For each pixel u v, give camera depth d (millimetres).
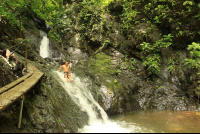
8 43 7996
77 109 6586
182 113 7902
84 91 8359
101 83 9133
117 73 10094
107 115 7871
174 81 9859
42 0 14469
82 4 13852
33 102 5113
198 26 9922
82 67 11008
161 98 9430
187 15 9922
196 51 8852
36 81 5418
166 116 7391
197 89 9031
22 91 4301
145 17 11164
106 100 8195
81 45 13156
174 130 5453
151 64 10141
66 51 13344
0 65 5527
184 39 10281
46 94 5770
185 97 9258
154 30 10758
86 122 6316
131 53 11086
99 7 12750
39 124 4477
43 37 13797
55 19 15047
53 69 9453
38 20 14805
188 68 9703
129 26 11172
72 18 14555
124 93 9102
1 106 3334
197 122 6363
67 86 7867
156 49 10383
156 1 10648
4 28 8430
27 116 4535
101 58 11227
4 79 5234
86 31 12977
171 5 10305
